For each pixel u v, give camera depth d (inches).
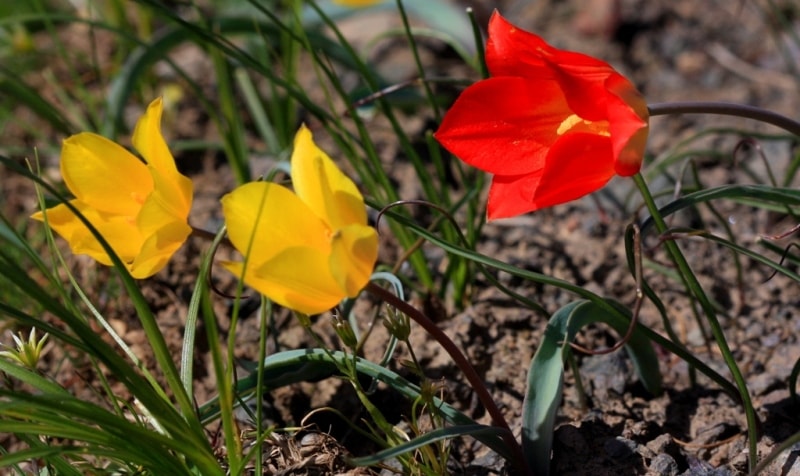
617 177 33.9
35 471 24.8
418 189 33.9
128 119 38.3
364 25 44.4
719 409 26.9
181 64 42.3
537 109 24.0
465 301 29.5
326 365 25.6
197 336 29.1
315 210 22.2
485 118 23.9
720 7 44.4
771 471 25.3
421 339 28.1
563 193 23.1
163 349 23.2
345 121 37.4
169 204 22.8
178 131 37.9
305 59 42.0
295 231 22.2
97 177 23.4
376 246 21.8
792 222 31.7
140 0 28.4
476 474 25.4
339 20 40.4
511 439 24.2
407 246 29.1
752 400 27.0
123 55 41.4
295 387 27.4
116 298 30.0
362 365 24.9
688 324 29.2
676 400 27.2
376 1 38.5
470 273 29.5
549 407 24.1
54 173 36.1
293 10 30.8
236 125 33.6
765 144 34.7
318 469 25.1
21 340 24.3
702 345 28.6
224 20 35.6
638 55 42.1
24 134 38.2
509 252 31.2
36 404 22.1
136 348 29.1
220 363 22.6
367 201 25.1
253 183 22.0
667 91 39.9
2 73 35.8
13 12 40.6
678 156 31.1
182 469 23.5
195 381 28.5
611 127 22.5
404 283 30.1
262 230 22.1
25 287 22.3
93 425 26.2
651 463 25.2
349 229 21.4
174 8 44.7
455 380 27.5
